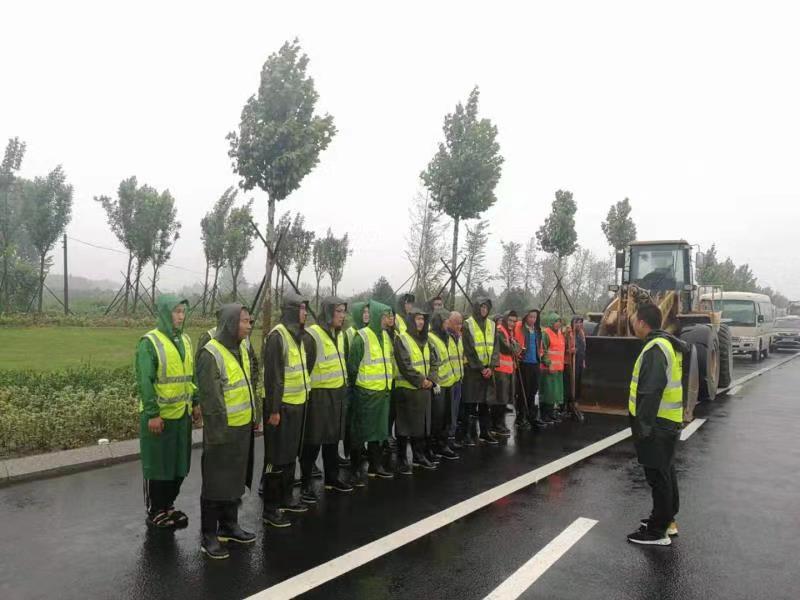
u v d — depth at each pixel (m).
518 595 3.81
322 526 4.98
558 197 27.08
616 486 6.20
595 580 4.05
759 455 7.69
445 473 6.66
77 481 5.97
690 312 13.57
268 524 5.01
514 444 8.15
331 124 11.70
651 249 13.84
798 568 4.30
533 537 4.78
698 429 9.41
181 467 4.90
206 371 4.45
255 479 6.37
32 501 5.38
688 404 10.11
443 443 7.38
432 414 7.24
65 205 24.98
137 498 5.53
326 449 5.97
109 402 7.65
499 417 8.67
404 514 5.28
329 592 3.80
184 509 5.35
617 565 4.30
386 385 6.30
